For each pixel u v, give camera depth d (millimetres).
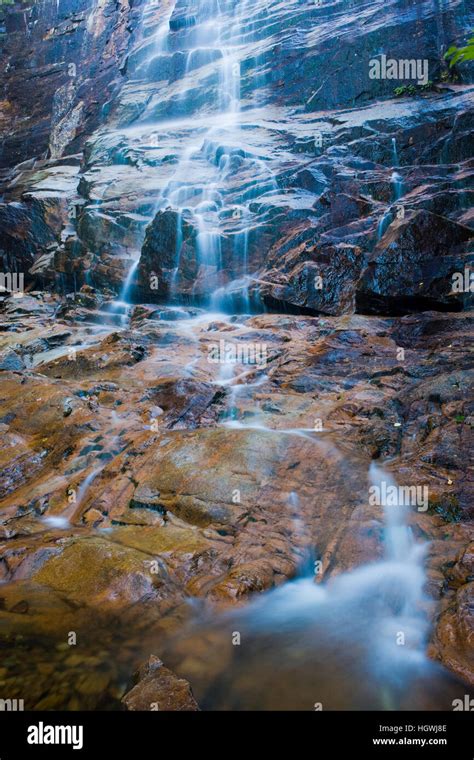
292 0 20531
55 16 29469
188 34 22641
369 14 17172
